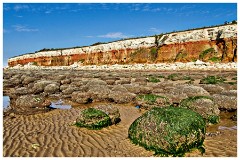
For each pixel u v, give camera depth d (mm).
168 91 19078
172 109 9305
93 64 82500
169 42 67625
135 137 9227
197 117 9125
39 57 100250
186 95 16031
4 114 14289
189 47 64062
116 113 12234
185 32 66562
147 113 9320
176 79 33719
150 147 8703
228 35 58406
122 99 17000
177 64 61250
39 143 9617
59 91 22547
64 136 10422
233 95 16312
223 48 58812
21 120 13109
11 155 8477
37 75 41062
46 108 14961
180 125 8562
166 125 8609
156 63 67562
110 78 33812
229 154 8594
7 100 19453
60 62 93000
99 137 10289
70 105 17141
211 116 12219
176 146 8398
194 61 61281
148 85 23547
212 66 55375
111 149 9008
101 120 11375
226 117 13398
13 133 10836
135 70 64750
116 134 10625
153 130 8734
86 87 21031
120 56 77125
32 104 14570
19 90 20438
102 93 18156
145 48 73062
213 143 9594
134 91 19812
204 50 61594
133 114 14125
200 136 8836
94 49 84250
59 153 8688
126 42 77750
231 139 10055
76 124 11750
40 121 12922
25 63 106125
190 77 35562
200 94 16875
